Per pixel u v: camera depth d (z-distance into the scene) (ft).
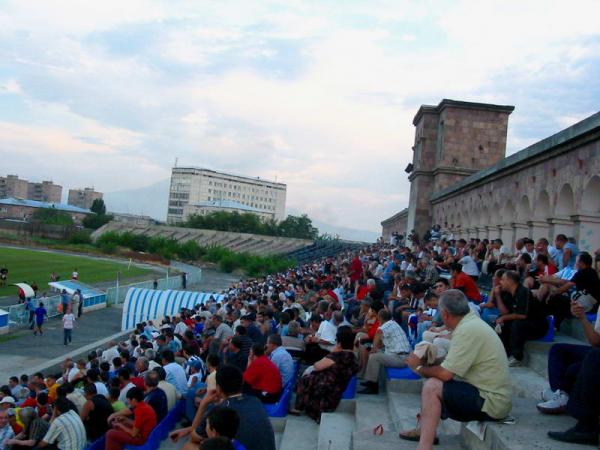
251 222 587.27
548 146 83.82
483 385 23.95
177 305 137.39
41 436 42.55
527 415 26.30
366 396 42.09
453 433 31.09
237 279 325.21
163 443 39.42
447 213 167.32
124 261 377.71
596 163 70.33
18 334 129.08
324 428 36.09
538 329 36.27
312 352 51.80
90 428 41.57
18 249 376.48
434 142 194.80
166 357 46.24
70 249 414.41
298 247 454.81
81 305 156.35
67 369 66.74
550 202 86.07
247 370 40.60
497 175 115.14
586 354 24.76
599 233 73.31
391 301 62.18
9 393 58.08
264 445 23.45
